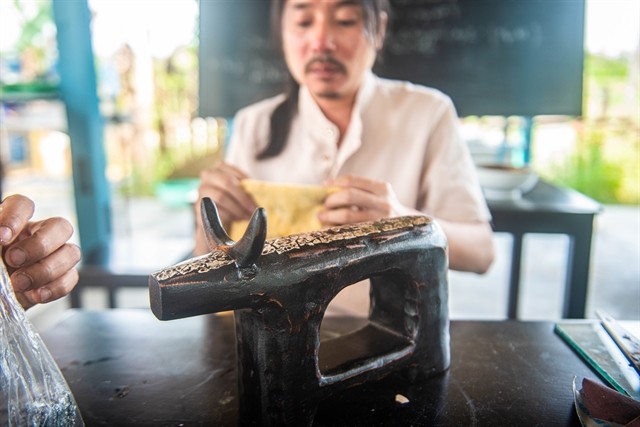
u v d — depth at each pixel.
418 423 0.46
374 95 1.01
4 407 0.36
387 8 0.94
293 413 0.43
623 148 2.90
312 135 0.98
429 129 0.99
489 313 1.89
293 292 0.41
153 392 0.51
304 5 0.83
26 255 0.44
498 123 2.27
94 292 2.10
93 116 1.74
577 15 1.56
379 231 0.47
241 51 1.72
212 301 0.38
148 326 0.66
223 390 0.52
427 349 0.52
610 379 0.51
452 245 0.88
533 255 2.46
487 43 1.62
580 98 1.61
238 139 1.13
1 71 2.06
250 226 0.38
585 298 1.40
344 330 0.64
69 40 1.64
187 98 2.76
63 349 0.60
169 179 2.90
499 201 1.42
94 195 1.77
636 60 2.71
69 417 0.41
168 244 1.73
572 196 1.50
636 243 2.41
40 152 2.88
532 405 0.49
